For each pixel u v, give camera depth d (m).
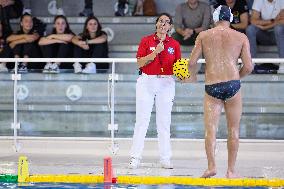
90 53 39.50
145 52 29.42
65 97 33.81
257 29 41.22
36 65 35.09
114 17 44.38
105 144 33.81
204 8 41.69
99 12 47.03
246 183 25.42
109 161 25.98
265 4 41.44
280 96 33.19
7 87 33.94
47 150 34.16
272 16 41.53
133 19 44.31
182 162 31.88
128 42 44.31
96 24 39.56
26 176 26.19
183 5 41.94
